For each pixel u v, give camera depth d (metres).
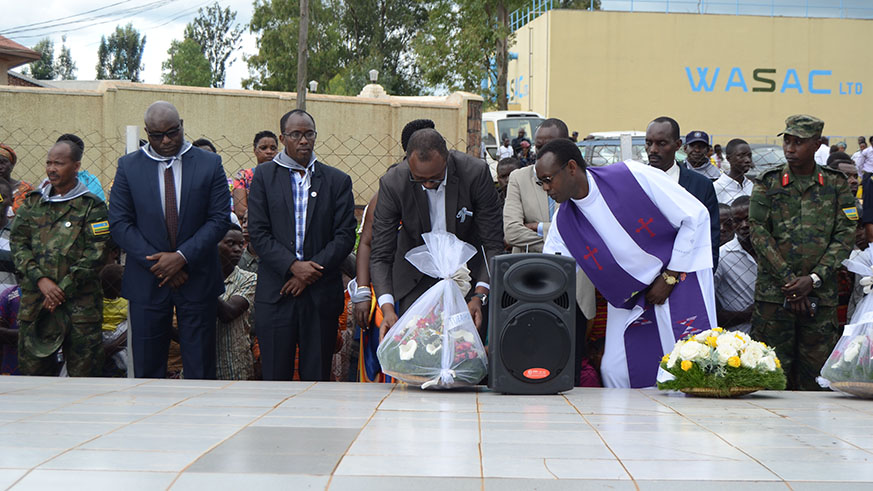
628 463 2.78
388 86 46.84
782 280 5.20
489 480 2.58
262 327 5.22
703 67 28.09
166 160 5.17
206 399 3.99
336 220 5.34
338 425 3.37
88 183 7.69
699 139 7.57
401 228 4.76
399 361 4.36
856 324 4.34
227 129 13.65
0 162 7.39
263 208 5.23
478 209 4.70
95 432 3.19
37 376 5.03
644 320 4.79
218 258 5.30
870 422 3.53
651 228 4.64
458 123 14.23
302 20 14.34
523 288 4.25
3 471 2.63
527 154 16.78
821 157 15.88
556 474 2.64
